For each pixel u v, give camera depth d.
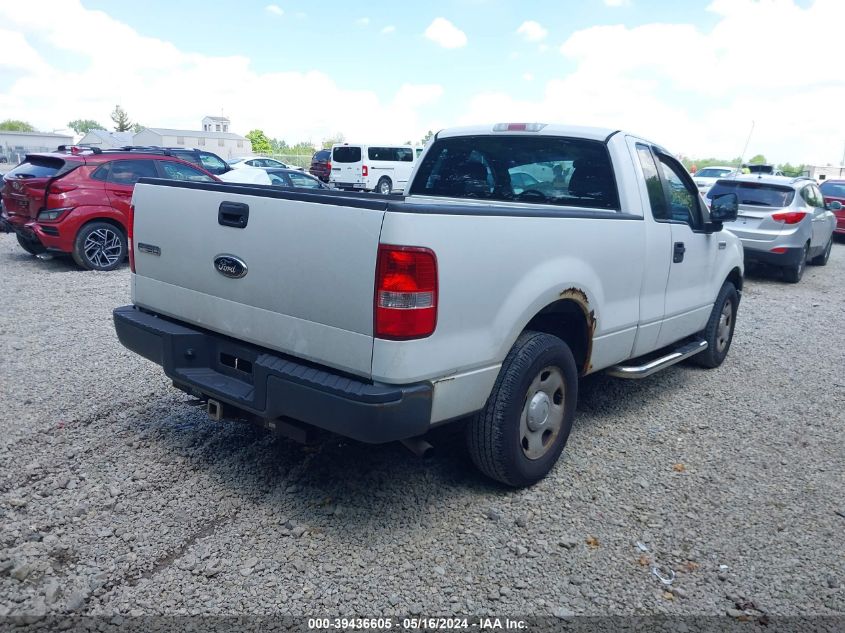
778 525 3.67
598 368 4.37
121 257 10.45
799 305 9.98
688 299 5.38
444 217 3.02
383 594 2.96
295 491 3.77
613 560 3.29
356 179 29.97
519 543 3.38
